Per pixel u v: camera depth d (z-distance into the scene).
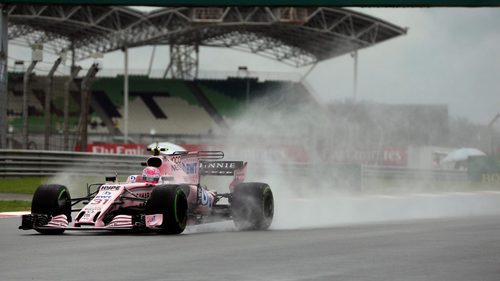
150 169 33.59
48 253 26.41
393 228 38.06
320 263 24.02
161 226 31.80
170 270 22.41
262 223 36.25
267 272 22.08
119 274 21.64
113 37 191.62
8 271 22.22
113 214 32.59
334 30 198.75
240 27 196.88
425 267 23.23
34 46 83.88
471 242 30.56
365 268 22.97
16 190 66.88
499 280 20.91
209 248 27.97
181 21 188.38
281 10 184.00
